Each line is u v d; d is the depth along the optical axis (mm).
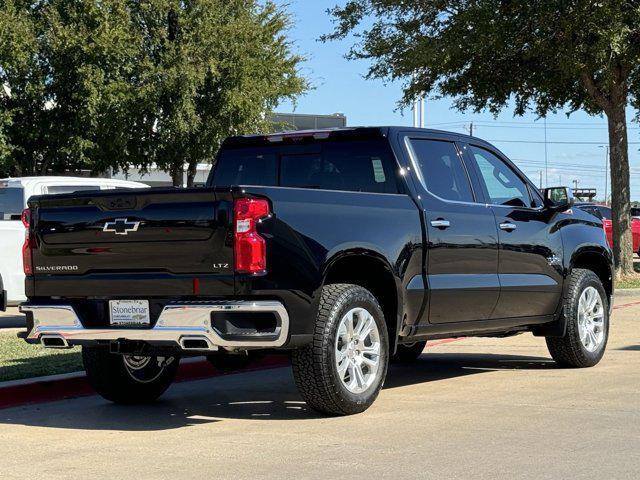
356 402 6965
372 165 7883
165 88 31812
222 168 8578
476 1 21438
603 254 9852
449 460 5555
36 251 7238
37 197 7223
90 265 6957
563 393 7902
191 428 6820
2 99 33375
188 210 6527
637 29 20125
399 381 8852
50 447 6234
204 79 32156
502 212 8602
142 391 7953
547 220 9156
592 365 9562
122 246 6793
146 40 32844
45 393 8273
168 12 32469
